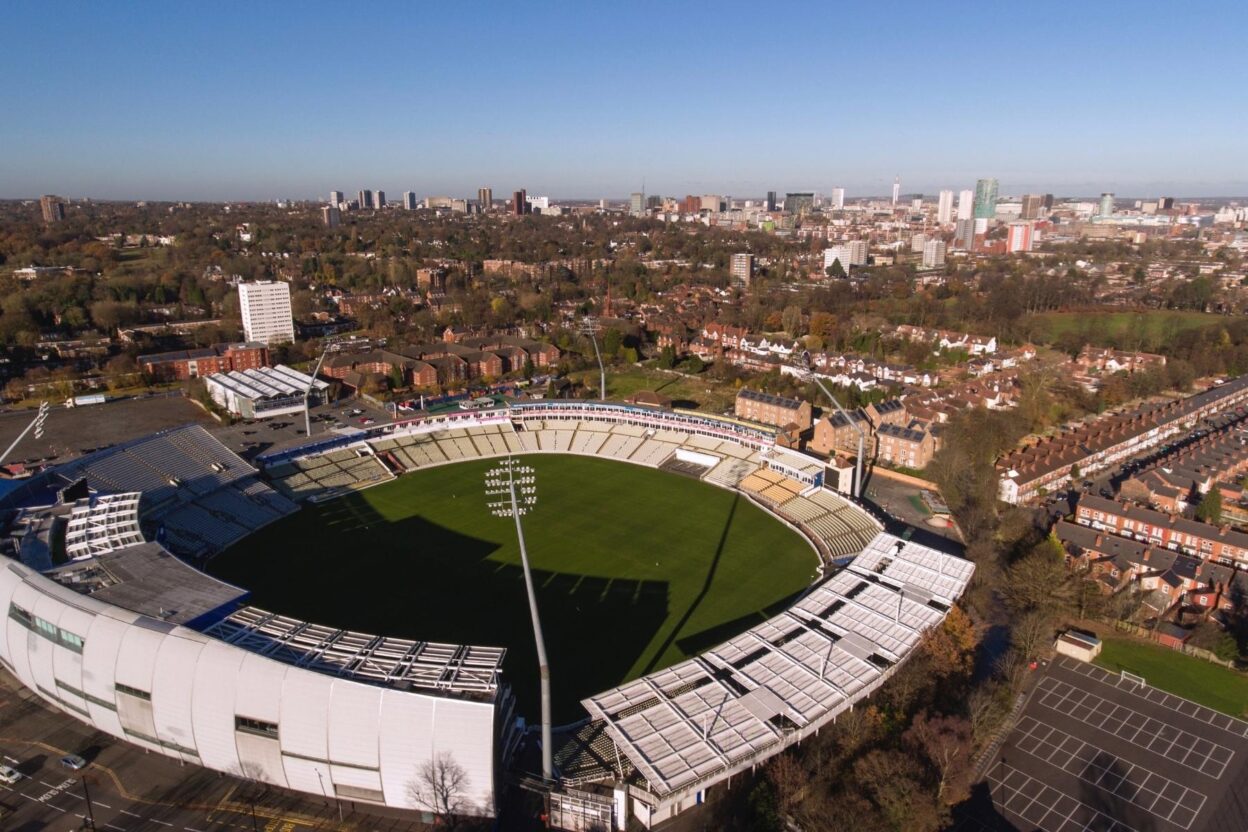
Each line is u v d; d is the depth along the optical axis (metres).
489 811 82.12
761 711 90.94
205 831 81.62
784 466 184.62
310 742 84.06
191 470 174.25
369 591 135.25
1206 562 137.75
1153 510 157.50
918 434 197.50
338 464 195.88
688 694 94.25
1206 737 99.88
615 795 81.88
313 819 83.94
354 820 83.88
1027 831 84.44
